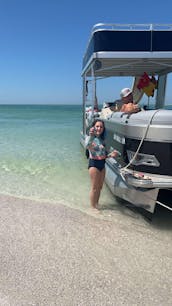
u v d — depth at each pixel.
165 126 3.98
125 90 6.07
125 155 4.59
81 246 3.72
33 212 4.80
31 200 5.39
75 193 5.91
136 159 4.27
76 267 3.26
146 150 4.14
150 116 4.09
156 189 4.16
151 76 9.27
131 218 4.73
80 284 2.96
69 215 4.72
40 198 5.55
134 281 3.04
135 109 4.84
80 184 6.55
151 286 2.96
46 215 4.68
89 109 9.17
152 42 6.02
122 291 2.87
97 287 2.92
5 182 6.62
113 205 5.31
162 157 4.06
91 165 4.79
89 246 3.73
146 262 3.40
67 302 2.69
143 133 4.11
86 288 2.90
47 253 3.54
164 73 8.84
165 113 4.04
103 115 7.13
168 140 3.98
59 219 4.54
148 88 8.48
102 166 4.79
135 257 3.51
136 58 6.11
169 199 5.37
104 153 4.75
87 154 8.75
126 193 4.59
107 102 8.98
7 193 5.82
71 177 7.12
